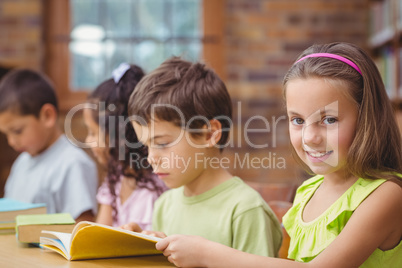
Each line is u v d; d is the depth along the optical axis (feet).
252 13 12.32
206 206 3.86
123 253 3.14
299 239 3.31
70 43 12.26
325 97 2.92
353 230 2.80
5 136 9.86
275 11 12.32
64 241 3.19
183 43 12.40
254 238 3.58
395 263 2.94
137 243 3.13
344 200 3.04
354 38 12.32
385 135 3.03
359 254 2.77
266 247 3.52
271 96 12.23
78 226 3.05
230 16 12.32
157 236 3.46
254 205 3.67
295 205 3.59
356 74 2.97
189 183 3.99
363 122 2.93
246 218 3.63
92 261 3.03
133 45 12.34
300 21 12.32
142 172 4.93
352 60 3.01
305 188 3.67
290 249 3.42
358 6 12.31
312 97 2.94
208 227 3.77
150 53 12.38
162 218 4.29
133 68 5.11
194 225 3.85
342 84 2.92
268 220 3.69
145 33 12.35
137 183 4.97
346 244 2.78
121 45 12.35
